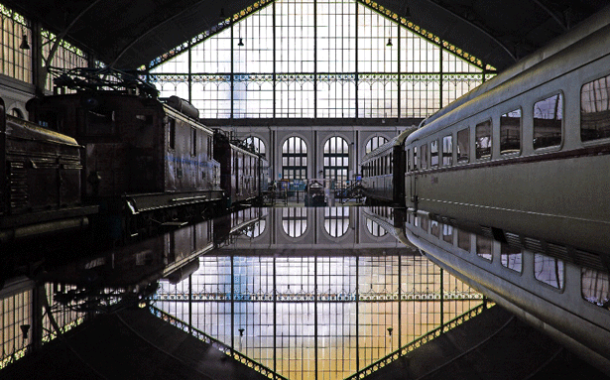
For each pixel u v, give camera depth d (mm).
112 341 2295
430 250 6074
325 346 2312
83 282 3934
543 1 24922
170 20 33719
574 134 5258
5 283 3850
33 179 6207
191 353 2176
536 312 2795
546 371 1842
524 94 6617
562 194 5570
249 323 2705
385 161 21734
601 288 3416
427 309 2963
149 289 3609
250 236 8438
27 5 23828
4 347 2178
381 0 39719
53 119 9664
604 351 2066
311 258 5453
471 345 2227
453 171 10258
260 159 30859
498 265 4578
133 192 9891
